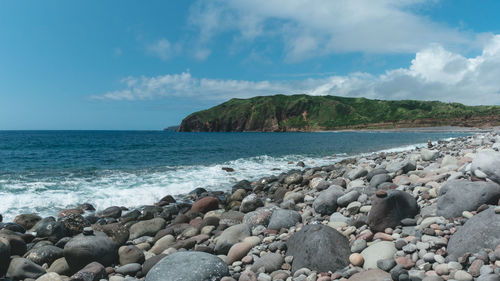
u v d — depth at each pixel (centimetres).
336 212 663
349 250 459
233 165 2008
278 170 1775
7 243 521
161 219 779
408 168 935
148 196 1145
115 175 1616
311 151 3094
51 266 546
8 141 5969
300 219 672
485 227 387
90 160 2412
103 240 557
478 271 336
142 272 511
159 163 2180
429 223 474
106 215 906
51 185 1331
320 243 449
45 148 3956
